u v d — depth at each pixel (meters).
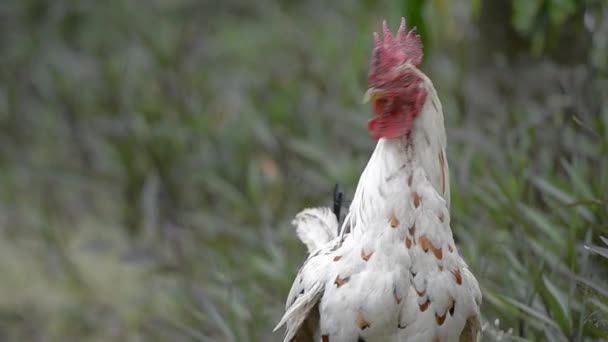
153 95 30.84
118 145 28.58
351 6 34.12
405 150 12.31
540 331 14.88
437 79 26.58
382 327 12.13
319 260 12.79
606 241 13.88
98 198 31.11
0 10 37.56
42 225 27.83
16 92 34.38
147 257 24.31
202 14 36.97
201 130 28.09
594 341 15.18
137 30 34.88
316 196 23.16
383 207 12.23
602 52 20.27
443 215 12.29
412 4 19.06
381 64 12.17
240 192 26.25
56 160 33.00
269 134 26.23
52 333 24.41
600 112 19.16
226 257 22.31
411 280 12.09
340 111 26.12
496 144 20.81
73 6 36.88
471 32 23.67
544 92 21.61
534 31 20.20
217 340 18.73
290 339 12.84
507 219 17.16
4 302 26.19
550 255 16.12
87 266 28.09
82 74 33.56
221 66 34.22
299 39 34.41
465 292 12.29
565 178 18.78
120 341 23.70
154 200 26.08
